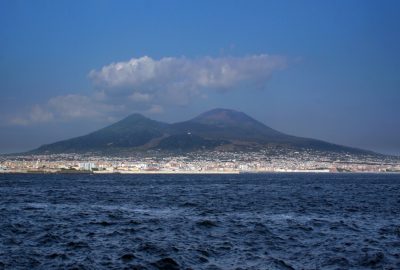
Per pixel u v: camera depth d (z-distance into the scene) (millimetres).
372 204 87750
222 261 34969
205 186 168625
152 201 92812
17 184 182250
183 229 50125
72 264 33438
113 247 39719
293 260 35531
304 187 163250
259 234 46969
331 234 47406
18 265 33031
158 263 33688
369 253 37625
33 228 50406
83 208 76188
